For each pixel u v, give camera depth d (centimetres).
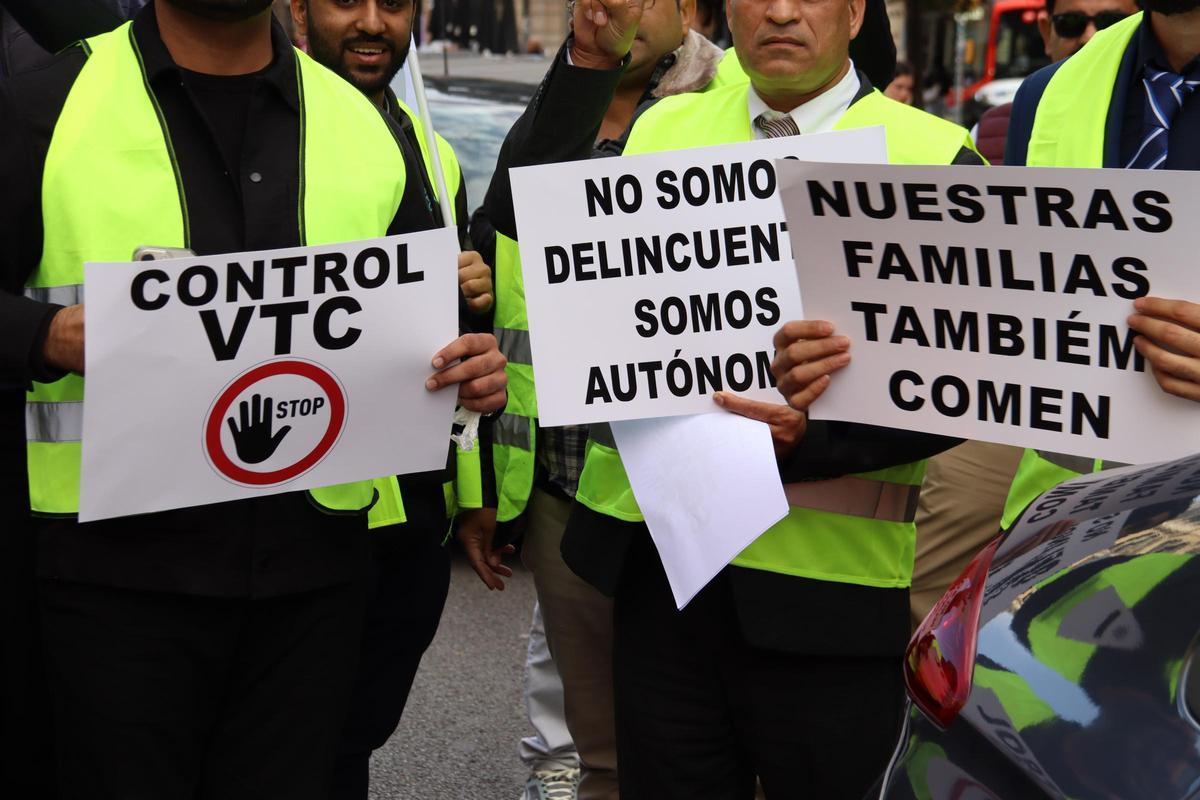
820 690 284
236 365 254
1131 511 220
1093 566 209
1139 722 182
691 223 283
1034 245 253
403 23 378
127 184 259
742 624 280
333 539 274
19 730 292
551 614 378
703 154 282
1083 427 257
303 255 254
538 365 284
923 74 2120
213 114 266
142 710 261
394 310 262
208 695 270
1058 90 306
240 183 265
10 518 282
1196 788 171
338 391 262
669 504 279
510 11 1123
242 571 265
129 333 246
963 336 262
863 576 285
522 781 448
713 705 296
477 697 509
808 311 271
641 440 286
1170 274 245
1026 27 2078
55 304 251
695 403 284
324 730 279
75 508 259
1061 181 246
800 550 283
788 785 291
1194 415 250
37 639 287
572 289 284
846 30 290
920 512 434
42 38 352
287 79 271
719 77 414
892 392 269
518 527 388
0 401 279
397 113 386
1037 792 188
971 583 225
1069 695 192
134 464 251
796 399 273
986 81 2111
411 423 270
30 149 255
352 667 284
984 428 264
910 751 217
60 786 270
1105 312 252
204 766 282
